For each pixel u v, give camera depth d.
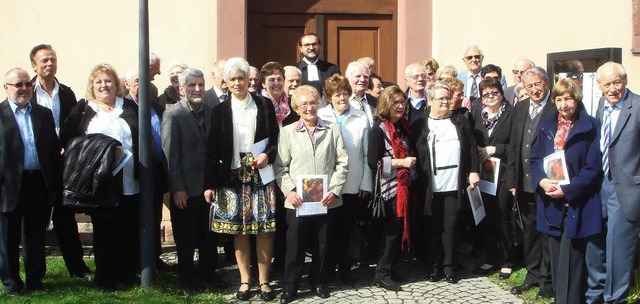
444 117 5.88
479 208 5.83
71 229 5.78
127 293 5.31
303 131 5.46
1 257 5.18
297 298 5.45
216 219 5.36
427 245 5.96
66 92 5.89
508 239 5.96
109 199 5.11
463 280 5.92
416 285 5.78
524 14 7.79
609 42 7.85
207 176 5.35
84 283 5.57
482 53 7.23
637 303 5.12
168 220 7.16
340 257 5.80
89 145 5.09
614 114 4.97
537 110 5.68
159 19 7.36
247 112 5.39
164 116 5.52
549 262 5.42
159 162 5.73
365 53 8.07
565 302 5.05
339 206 5.64
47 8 7.27
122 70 7.35
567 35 7.83
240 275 5.92
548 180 5.02
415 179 5.83
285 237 5.84
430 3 7.73
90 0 7.30
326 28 8.02
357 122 5.75
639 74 7.88
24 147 5.20
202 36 7.40
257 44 7.93
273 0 7.91
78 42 7.30
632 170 4.84
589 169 4.91
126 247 5.57
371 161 5.66
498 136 5.96
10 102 5.21
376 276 5.76
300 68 7.07
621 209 4.86
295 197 5.34
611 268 4.96
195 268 5.80
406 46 7.71
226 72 5.35
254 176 5.37
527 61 6.88
